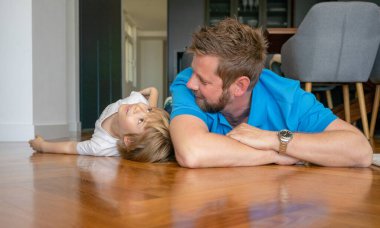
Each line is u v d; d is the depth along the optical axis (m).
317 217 0.60
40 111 2.71
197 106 1.22
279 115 1.27
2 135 2.56
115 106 1.73
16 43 2.58
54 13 2.92
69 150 1.69
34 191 0.80
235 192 0.80
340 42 2.53
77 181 0.93
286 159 1.20
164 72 12.95
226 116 1.32
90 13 4.72
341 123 1.21
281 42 3.37
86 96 4.62
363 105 2.71
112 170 1.14
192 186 0.86
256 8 6.48
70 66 3.89
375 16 2.48
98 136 1.64
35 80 2.62
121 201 0.71
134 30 11.14
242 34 1.10
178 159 1.16
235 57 1.07
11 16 2.58
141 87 12.97
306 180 0.96
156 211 0.63
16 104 2.59
